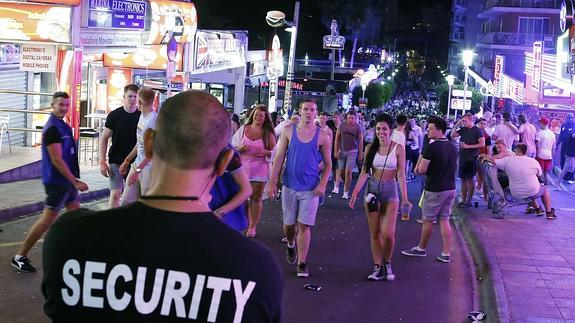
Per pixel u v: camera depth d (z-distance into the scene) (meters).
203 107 2.06
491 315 6.82
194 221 1.99
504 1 51.31
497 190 12.92
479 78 48.22
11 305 6.61
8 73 18.14
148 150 2.20
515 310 6.80
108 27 15.37
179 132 2.01
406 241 10.99
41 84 20.05
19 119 18.95
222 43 23.50
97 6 14.88
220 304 1.94
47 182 7.66
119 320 1.93
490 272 8.31
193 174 2.04
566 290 7.62
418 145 20.81
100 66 20.06
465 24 78.88
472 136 14.16
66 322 1.98
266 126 10.23
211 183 2.13
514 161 12.71
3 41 14.17
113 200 9.16
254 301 1.96
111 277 1.94
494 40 51.72
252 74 28.52
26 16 14.02
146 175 7.97
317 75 53.28
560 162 20.41
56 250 2.00
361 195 16.69
